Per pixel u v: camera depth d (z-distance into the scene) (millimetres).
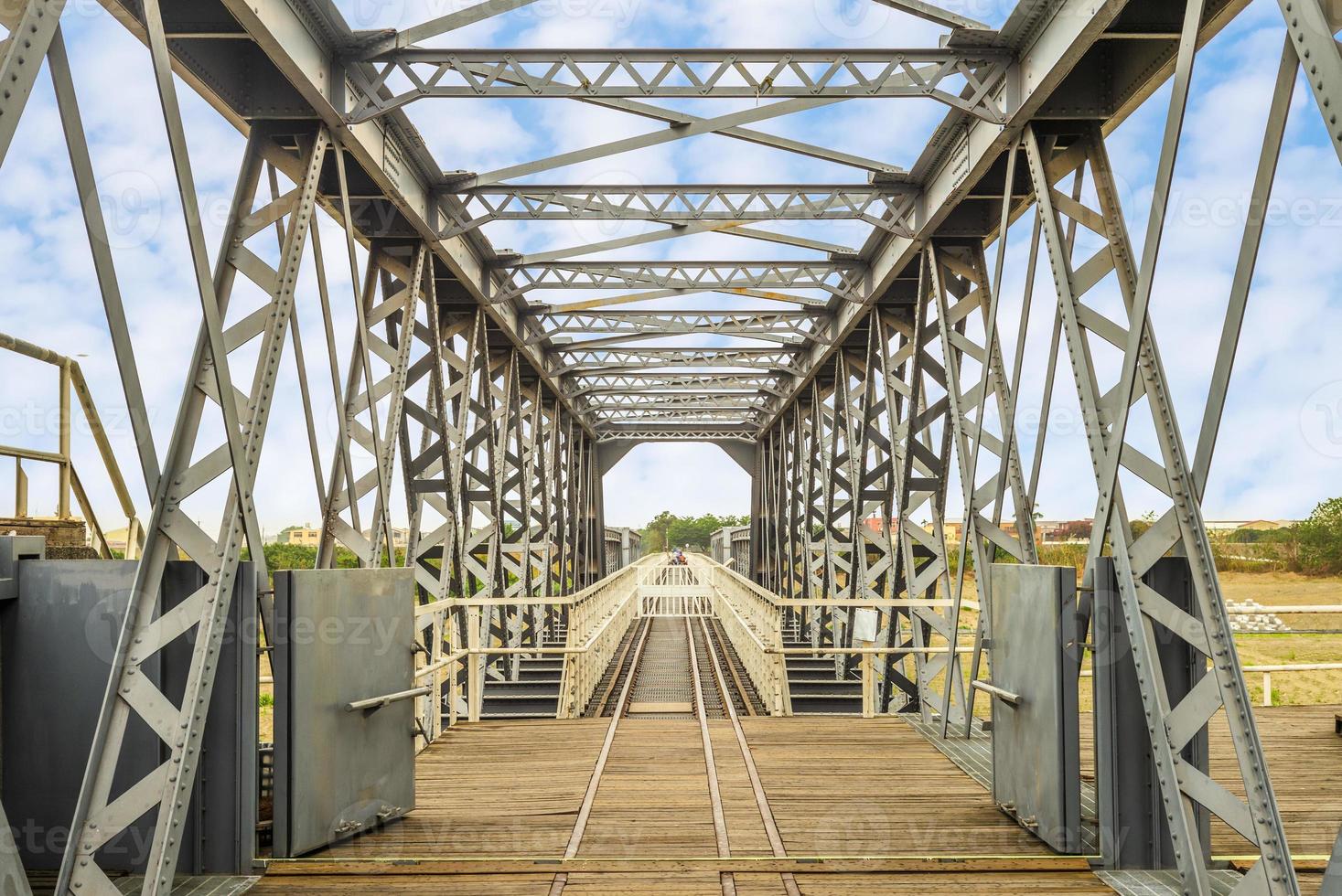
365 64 6316
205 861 4598
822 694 12758
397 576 5551
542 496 18125
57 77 3674
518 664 15312
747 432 29828
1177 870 4613
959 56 6285
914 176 8312
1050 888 4414
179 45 5363
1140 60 5797
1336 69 3082
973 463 7496
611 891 4344
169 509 4387
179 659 4613
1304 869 4613
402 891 4344
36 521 5980
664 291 13062
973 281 8805
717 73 6492
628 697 12734
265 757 5156
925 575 10352
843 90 6414
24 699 4527
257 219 5559
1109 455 4902
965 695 8359
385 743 5352
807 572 18750
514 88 6430
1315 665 9055
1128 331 4859
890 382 11281
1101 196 5797
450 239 8992
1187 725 4230
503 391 13930
